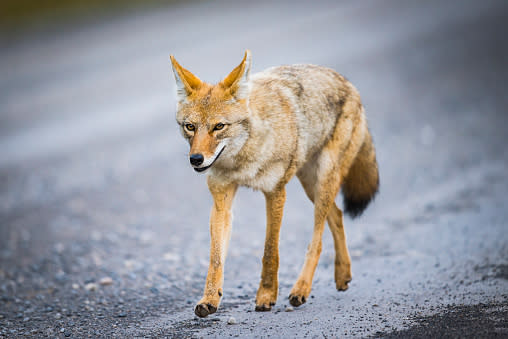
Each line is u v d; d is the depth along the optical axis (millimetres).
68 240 15039
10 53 38188
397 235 14234
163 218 16953
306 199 18703
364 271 11969
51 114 28188
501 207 14648
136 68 34656
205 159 8992
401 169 19984
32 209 17672
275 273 9836
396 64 34906
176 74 9555
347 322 8570
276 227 9922
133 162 22344
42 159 22672
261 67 31938
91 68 35094
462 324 7973
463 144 21562
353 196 12242
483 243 12406
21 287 11820
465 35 40781
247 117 9445
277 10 50562
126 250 14289
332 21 46062
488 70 32438
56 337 8750
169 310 10141
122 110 28766
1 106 29156
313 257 10328
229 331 8523
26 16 46188
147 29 43562
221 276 9336
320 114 10680
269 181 9852
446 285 10281
